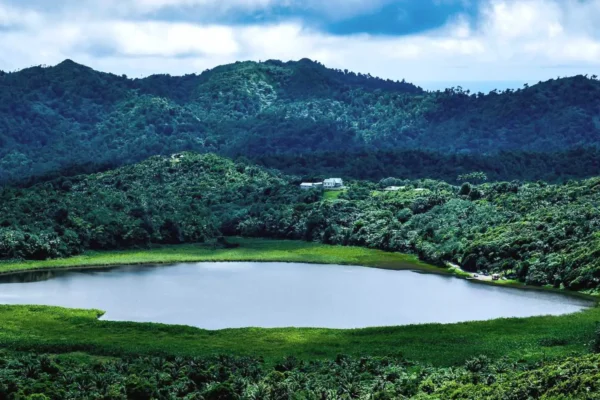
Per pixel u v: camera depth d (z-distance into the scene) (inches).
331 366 7362.2
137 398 6471.5
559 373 6254.9
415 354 7770.7
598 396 5674.2
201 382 6914.4
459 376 6855.3
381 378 6953.7
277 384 6565.0
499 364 7219.5
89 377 6855.3
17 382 6653.5
